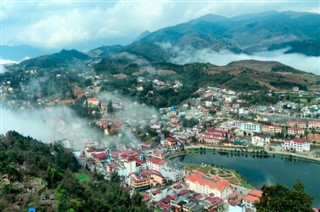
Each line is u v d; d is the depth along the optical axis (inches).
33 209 3634.4
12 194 4013.3
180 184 7229.3
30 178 4800.7
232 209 5920.3
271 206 2317.9
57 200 4067.4
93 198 4889.3
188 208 6063.0
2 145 7160.4
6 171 4650.6
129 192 6353.3
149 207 6107.3
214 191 6815.9
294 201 2249.0
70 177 5551.2
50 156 7411.4
